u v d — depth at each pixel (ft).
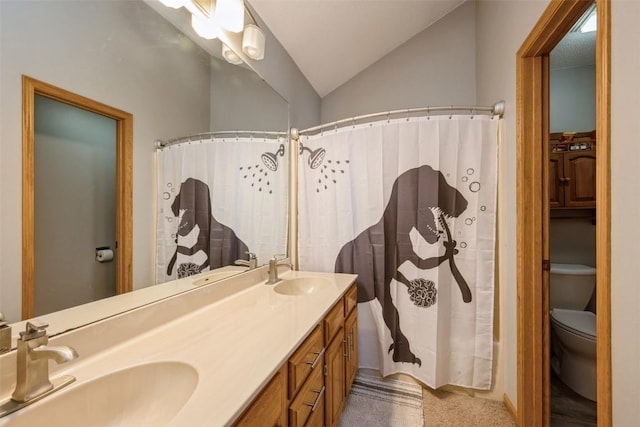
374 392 5.71
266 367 2.46
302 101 8.13
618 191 2.52
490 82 6.53
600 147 2.67
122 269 3.28
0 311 2.29
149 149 3.65
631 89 2.37
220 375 2.33
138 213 3.50
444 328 5.55
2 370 2.05
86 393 2.24
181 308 3.66
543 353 4.70
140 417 2.39
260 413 2.33
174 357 2.64
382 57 8.95
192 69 4.31
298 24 6.48
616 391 2.54
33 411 1.96
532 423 4.71
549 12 3.74
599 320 2.70
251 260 5.50
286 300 4.40
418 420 5.02
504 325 5.41
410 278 5.73
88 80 2.91
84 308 2.85
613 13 2.55
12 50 2.31
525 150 4.71
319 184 6.43
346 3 6.34
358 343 6.13
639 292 2.32
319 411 3.71
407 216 5.73
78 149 2.83
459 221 5.50
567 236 7.52
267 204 6.02
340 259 6.24
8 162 2.32
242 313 3.84
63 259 2.70
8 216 2.33
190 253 4.31
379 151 5.90
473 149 5.43
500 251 5.48
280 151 6.48
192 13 4.25
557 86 7.79
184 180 4.20
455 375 5.59
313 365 3.49
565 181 6.98
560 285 6.92
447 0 7.61
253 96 5.73
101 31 3.02
